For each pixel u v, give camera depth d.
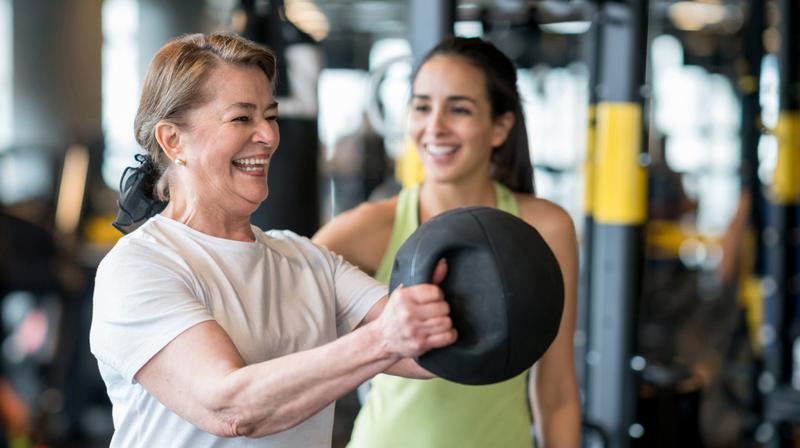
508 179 2.40
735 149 10.94
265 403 1.45
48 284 5.52
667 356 3.79
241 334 1.64
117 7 10.98
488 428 2.19
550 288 1.44
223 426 1.49
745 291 4.48
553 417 2.35
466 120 2.24
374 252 2.28
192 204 1.69
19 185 8.60
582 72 9.59
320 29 8.45
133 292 1.57
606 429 3.24
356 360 1.39
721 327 6.84
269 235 1.83
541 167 8.94
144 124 1.70
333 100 11.52
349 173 9.48
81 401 5.74
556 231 2.31
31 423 4.84
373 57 11.48
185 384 1.51
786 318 3.88
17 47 9.89
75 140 6.48
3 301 4.96
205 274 1.65
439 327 1.35
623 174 3.24
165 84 1.66
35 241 5.47
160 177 1.74
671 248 7.80
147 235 1.65
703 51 10.54
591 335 3.32
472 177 2.28
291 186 3.14
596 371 3.31
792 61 3.87
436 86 2.24
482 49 2.28
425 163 2.28
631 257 3.26
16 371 5.96
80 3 10.12
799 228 3.90
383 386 2.23
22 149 8.70
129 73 11.05
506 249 1.41
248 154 1.67
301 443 1.67
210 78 1.64
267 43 3.09
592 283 3.32
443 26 2.75
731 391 5.36
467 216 1.45
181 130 1.67
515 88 2.32
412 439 2.18
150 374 1.55
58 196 6.20
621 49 3.24
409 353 1.37
